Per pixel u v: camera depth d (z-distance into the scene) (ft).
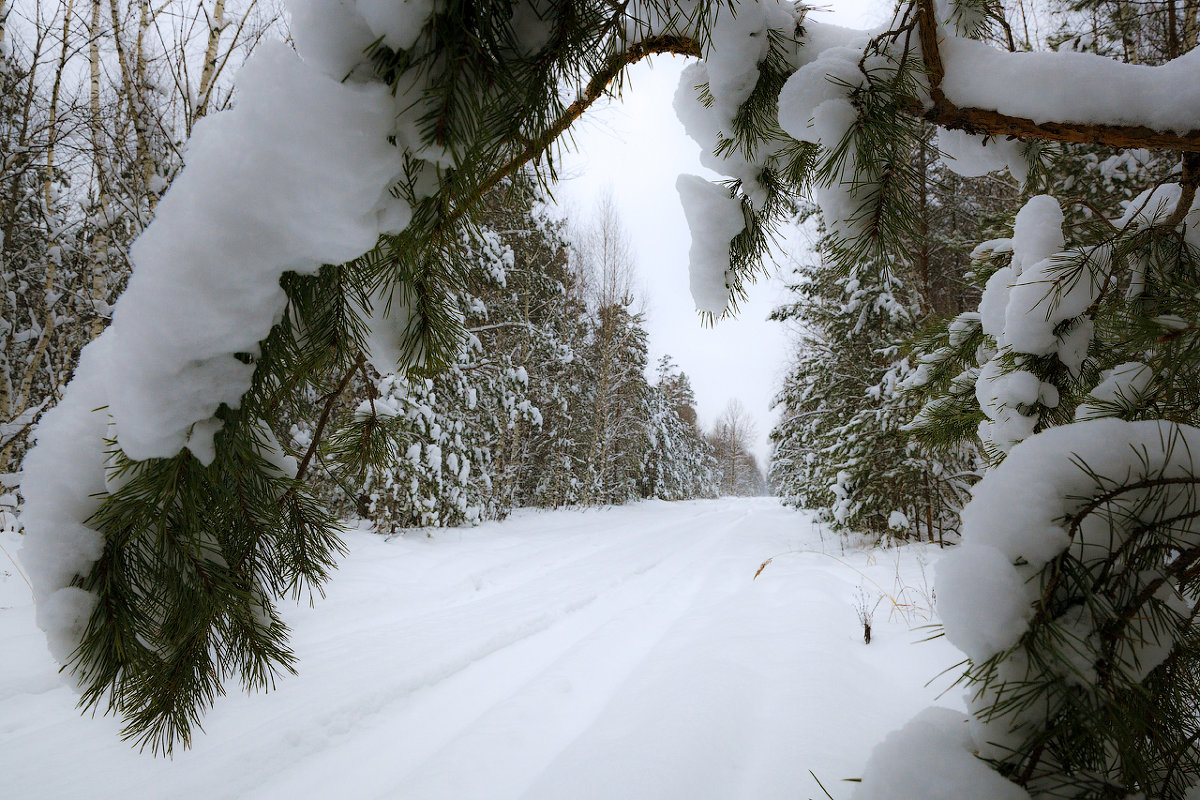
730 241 4.56
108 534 2.22
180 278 1.93
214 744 8.18
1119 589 2.07
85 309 20.52
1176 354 3.42
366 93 2.00
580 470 57.62
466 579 20.38
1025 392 4.26
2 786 7.27
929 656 9.25
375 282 2.90
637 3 3.16
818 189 3.55
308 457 2.94
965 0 3.37
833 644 10.03
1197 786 2.11
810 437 32.45
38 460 2.29
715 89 3.68
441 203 2.53
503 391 34.58
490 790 6.66
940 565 2.24
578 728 8.13
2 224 21.22
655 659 10.39
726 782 6.21
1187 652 2.16
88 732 8.57
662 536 34.94
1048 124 3.10
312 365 2.74
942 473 20.35
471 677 10.69
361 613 15.51
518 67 2.29
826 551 23.93
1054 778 1.95
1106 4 16.70
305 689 9.91
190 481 2.21
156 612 2.34
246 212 1.93
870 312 25.12
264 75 1.91
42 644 11.33
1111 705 1.90
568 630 13.83
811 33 3.66
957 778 1.90
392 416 3.49
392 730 8.67
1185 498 2.13
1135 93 2.96
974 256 5.99
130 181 18.08
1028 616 2.05
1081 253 4.10
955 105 3.25
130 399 2.00
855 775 6.02
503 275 31.24
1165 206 4.21
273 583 2.76
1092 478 2.21
